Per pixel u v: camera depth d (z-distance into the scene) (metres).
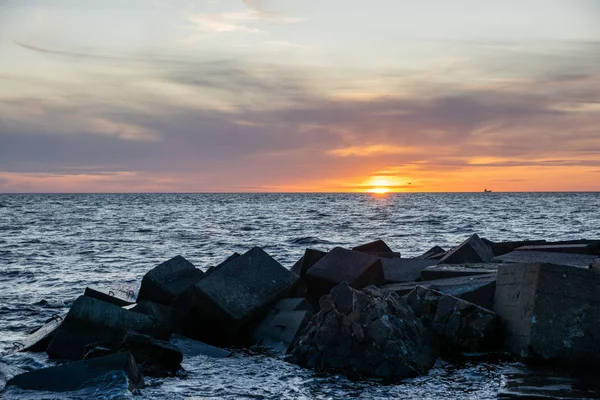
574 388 8.65
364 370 9.77
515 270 10.95
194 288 12.00
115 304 12.41
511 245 19.50
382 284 14.30
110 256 30.91
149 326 11.39
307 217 77.19
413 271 15.26
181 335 11.75
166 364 10.02
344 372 9.91
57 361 10.78
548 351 9.99
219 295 11.94
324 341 10.38
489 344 10.70
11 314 15.46
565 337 10.00
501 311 11.05
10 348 11.93
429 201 172.25
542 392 8.46
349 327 10.17
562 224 56.19
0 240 41.47
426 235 43.53
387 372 9.63
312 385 9.34
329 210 104.19
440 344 10.85
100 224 62.75
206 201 184.75
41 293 18.78
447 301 11.05
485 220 65.12
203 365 10.54
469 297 11.56
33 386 8.71
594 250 16.36
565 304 10.10
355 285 13.62
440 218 70.56
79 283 21.06
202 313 12.06
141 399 8.64
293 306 12.25
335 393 8.94
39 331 12.46
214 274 12.34
